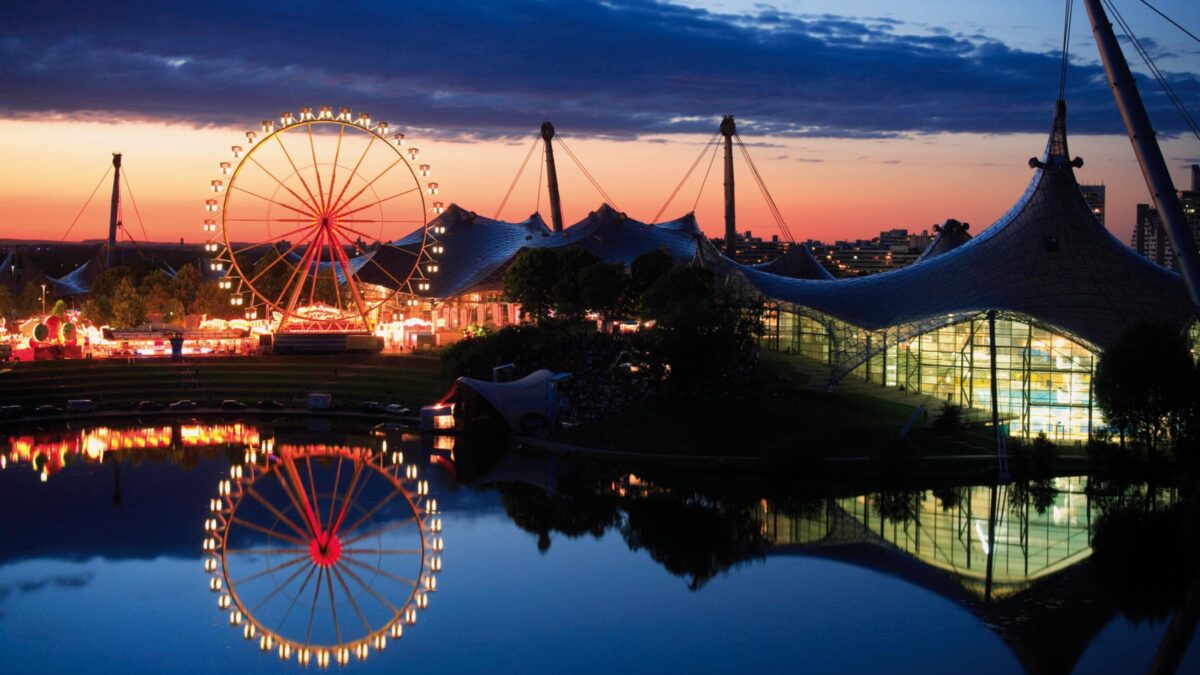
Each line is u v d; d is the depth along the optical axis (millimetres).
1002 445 124938
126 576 90438
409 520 106812
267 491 118250
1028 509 111125
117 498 114750
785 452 123250
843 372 148125
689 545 98625
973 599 85812
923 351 147000
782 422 135500
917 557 95688
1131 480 122125
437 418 154625
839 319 150625
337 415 167875
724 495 116062
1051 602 85188
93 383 178375
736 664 74250
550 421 150000
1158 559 95188
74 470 128125
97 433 153625
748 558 95062
